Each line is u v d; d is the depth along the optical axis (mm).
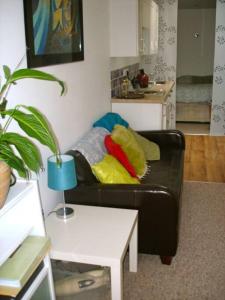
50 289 1571
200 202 3297
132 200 2123
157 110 3713
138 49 3641
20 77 1171
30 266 1319
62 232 1853
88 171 2240
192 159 4613
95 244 1734
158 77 5816
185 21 7680
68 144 2521
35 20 1864
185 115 6703
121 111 3795
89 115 3012
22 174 1256
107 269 1770
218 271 2240
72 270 1841
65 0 2289
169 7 5484
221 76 5496
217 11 5195
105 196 2148
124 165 2547
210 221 2918
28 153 1197
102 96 3428
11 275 1263
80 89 2742
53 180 1871
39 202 1423
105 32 3406
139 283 2129
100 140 2719
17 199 1268
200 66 7855
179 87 6707
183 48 7832
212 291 2051
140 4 3611
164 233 2172
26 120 1170
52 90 2186
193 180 3887
